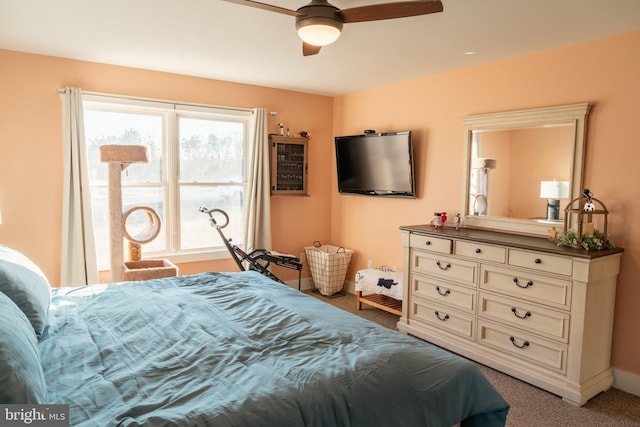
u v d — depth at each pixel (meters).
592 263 2.51
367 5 2.15
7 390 1.07
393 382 1.47
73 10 2.52
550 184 3.13
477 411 1.63
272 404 1.25
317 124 5.11
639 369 2.73
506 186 3.41
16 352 1.17
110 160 3.37
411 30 2.75
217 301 2.22
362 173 4.64
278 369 1.47
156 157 4.14
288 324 1.90
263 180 4.59
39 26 2.80
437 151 4.00
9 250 2.00
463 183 3.73
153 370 1.43
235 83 4.45
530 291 2.79
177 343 1.66
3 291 1.61
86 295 2.31
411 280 3.67
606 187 2.86
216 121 4.47
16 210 3.44
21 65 3.39
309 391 1.33
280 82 4.43
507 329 2.94
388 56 3.38
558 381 2.67
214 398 1.26
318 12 2.09
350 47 3.14
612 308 2.77
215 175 4.51
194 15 2.59
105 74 3.74
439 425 1.50
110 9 2.51
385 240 4.61
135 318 1.94
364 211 4.87
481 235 3.24
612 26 2.64
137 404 1.21
